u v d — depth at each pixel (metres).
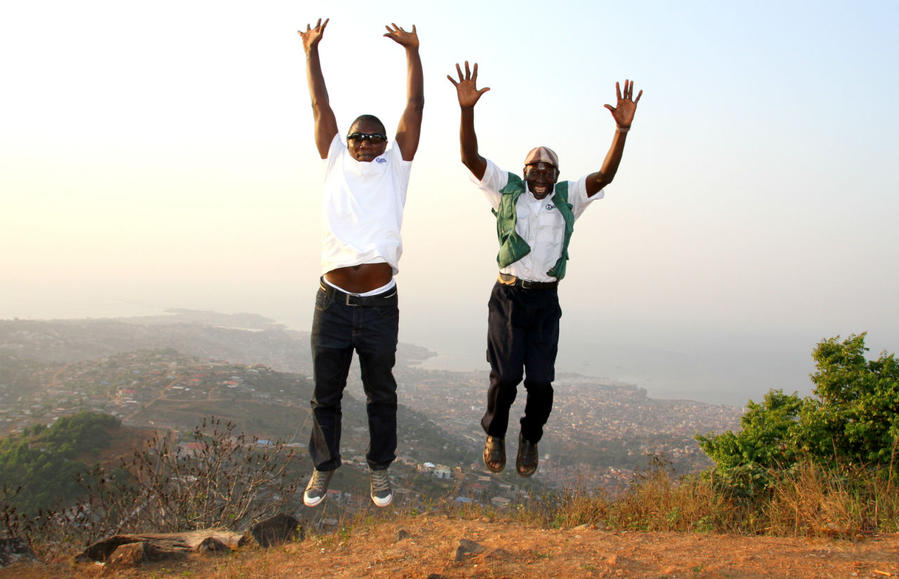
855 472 6.24
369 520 5.59
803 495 5.46
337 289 3.59
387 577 3.68
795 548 3.89
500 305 4.25
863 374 6.89
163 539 5.22
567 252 4.18
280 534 5.30
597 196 4.20
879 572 3.33
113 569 4.58
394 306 3.69
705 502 5.97
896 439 6.10
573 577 3.40
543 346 4.21
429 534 4.79
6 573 4.44
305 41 3.99
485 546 4.11
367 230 3.59
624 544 4.06
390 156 3.82
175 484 7.32
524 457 4.48
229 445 7.77
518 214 4.14
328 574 3.95
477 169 4.16
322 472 3.65
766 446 7.05
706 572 3.40
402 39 3.93
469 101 3.83
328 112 3.88
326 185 3.76
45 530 6.31
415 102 3.94
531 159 4.11
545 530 4.79
